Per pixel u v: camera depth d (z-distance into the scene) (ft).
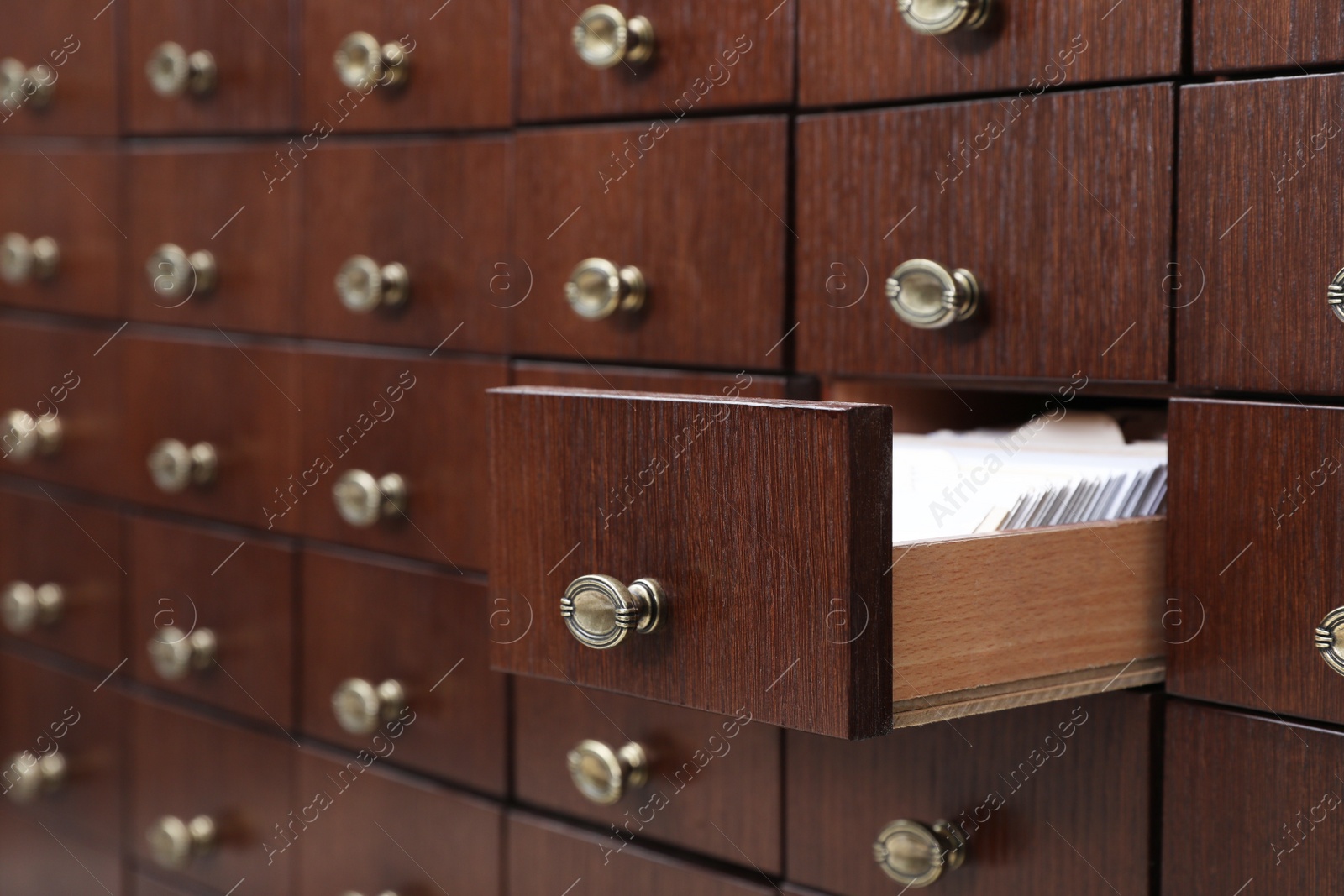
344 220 5.81
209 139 6.13
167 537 6.31
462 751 5.71
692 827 5.33
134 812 6.51
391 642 5.82
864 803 5.08
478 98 5.55
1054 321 4.82
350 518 5.74
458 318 5.62
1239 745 4.68
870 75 4.99
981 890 4.95
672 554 4.47
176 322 6.23
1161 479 4.91
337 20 5.77
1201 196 4.66
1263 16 4.59
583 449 4.55
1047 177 4.81
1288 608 4.61
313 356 5.90
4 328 6.75
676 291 5.26
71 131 6.45
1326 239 4.54
